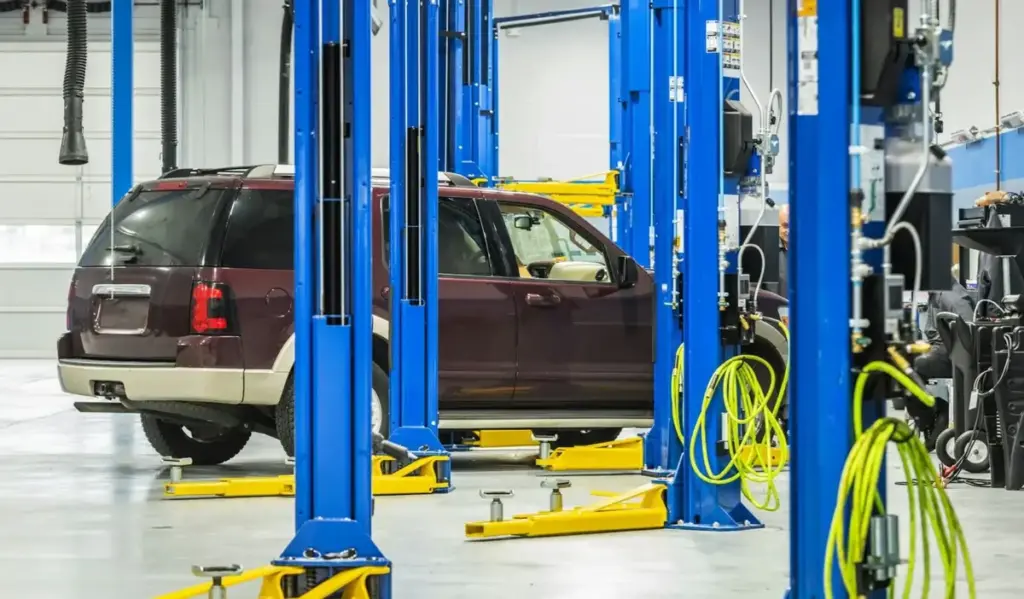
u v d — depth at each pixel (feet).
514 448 48.93
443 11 56.39
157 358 37.93
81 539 27.89
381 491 35.01
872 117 14.56
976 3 83.82
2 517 31.07
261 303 38.01
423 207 36.40
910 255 14.61
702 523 29.17
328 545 19.95
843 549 14.26
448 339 40.29
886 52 14.20
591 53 102.32
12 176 109.50
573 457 41.01
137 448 47.67
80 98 83.51
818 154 14.35
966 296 45.60
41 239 109.60
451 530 29.19
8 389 78.07
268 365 37.88
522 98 102.99
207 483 34.40
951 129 85.10
